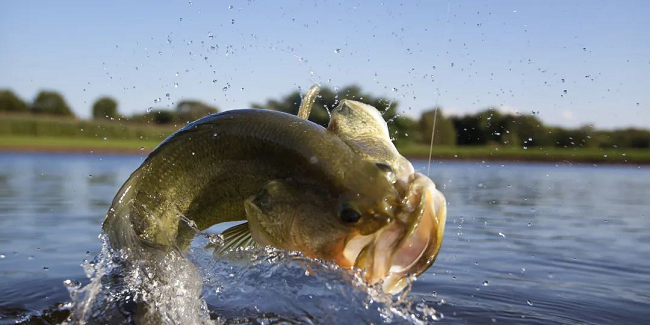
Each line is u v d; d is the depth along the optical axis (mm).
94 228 1220
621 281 853
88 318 581
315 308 646
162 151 569
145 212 565
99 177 2459
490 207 1650
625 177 2973
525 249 1068
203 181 557
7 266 889
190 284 586
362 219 492
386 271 494
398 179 506
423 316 679
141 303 572
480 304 731
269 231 525
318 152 513
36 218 1343
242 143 542
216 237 583
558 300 754
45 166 3188
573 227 1319
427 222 490
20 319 655
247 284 681
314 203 510
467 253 1029
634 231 1274
